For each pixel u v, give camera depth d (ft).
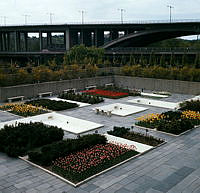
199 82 117.50
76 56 216.95
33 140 54.29
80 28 298.56
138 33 274.36
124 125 71.92
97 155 49.06
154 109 91.81
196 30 237.25
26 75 111.65
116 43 295.89
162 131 65.92
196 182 41.32
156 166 46.80
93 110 89.25
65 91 122.21
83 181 40.42
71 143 51.26
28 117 78.74
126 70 146.10
